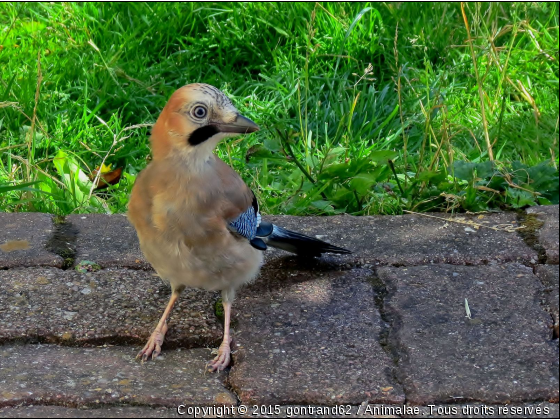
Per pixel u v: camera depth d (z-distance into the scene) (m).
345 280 2.58
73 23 2.99
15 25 2.98
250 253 2.49
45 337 2.50
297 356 2.48
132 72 2.92
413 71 2.93
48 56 2.94
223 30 2.99
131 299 2.55
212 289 2.50
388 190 2.72
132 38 2.97
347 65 2.94
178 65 2.96
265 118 2.86
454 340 2.50
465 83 2.93
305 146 2.77
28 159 2.75
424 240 2.64
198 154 2.46
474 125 2.86
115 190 2.76
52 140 2.81
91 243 2.63
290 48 2.96
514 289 2.56
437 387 2.45
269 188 2.74
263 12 3.00
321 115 2.87
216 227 2.46
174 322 2.52
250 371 2.46
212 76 2.94
